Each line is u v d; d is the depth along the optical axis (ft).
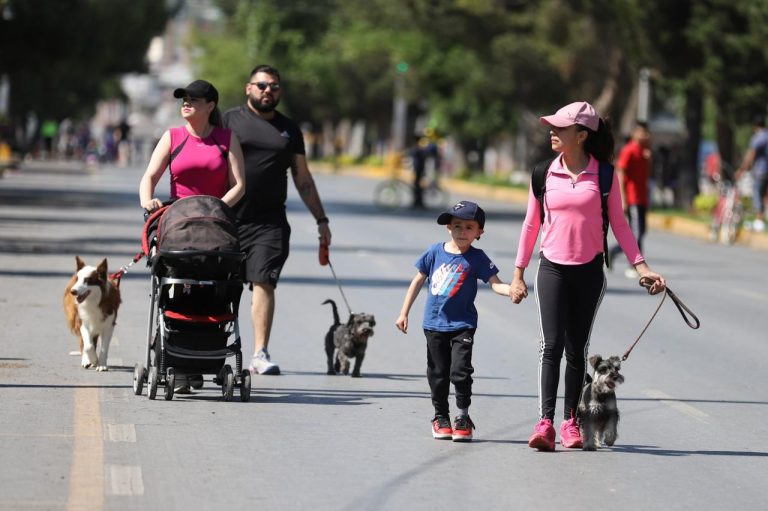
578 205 42.88
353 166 426.51
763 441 46.60
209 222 48.85
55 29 229.66
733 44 174.91
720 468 41.88
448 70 283.38
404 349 66.49
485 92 272.10
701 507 36.65
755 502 37.47
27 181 230.27
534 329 75.10
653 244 149.69
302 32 469.98
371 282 95.45
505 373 59.93
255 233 57.11
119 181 246.47
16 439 41.75
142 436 43.09
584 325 43.62
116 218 149.28
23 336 64.13
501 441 44.83
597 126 43.11
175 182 51.16
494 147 412.77
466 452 42.73
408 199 217.56
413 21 244.83
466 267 43.96
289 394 52.49
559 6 225.76
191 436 43.42
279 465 39.86
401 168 344.08
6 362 56.65
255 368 57.41
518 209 217.15
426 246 129.90
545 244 43.55
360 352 57.16
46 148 401.49
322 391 53.47
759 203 160.56
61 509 33.71
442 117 343.05
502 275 104.32
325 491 36.86
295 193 235.20
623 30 190.70
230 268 48.93
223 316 49.32
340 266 106.52
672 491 38.42
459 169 357.61
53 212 154.71
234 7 501.56
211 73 469.98
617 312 85.25
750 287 103.50
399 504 35.65
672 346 70.85
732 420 50.52
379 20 266.36
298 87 466.29
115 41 296.92
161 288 49.19
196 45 487.20
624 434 47.14
